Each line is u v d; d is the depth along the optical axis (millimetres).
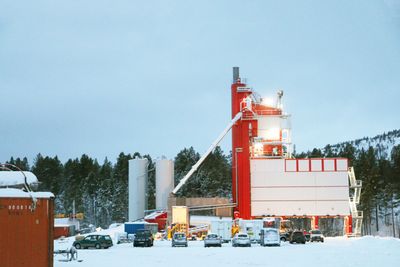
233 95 86062
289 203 82000
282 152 84875
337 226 134000
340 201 82188
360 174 132375
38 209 18547
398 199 136500
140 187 94625
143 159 96000
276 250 45906
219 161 151875
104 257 38938
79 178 160500
